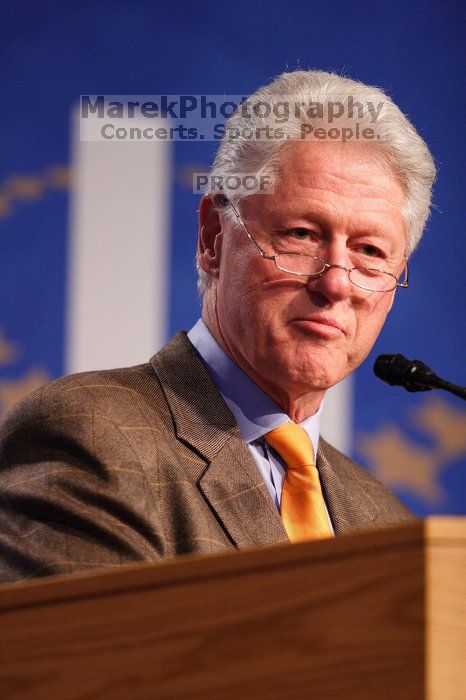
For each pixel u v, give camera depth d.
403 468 12.92
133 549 5.52
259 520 6.34
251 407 6.94
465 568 3.47
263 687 3.62
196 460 6.44
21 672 3.86
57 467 5.88
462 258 13.38
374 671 3.49
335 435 12.66
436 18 13.65
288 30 13.12
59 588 3.88
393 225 6.91
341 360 6.82
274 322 6.72
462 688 3.40
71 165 12.11
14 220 11.99
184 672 3.70
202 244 7.39
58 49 12.36
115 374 6.77
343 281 6.68
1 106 12.16
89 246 11.98
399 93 13.36
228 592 3.72
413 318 13.20
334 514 7.17
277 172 6.83
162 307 12.03
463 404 13.08
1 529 5.78
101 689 3.77
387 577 3.54
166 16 12.71
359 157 6.85
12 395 11.76
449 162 13.43
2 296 11.88
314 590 3.63
